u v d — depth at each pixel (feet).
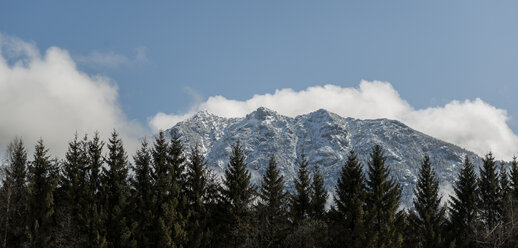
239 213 189.78
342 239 177.06
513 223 158.81
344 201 192.24
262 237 169.48
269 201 187.32
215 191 209.15
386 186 195.52
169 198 195.21
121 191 200.03
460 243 198.70
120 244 175.94
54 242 178.81
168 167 210.59
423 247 201.67
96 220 178.81
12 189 181.06
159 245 173.37
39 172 206.18
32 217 184.65
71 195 200.44
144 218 191.11
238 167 205.05
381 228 185.78
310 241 173.17
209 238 186.29
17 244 177.68
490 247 166.30
